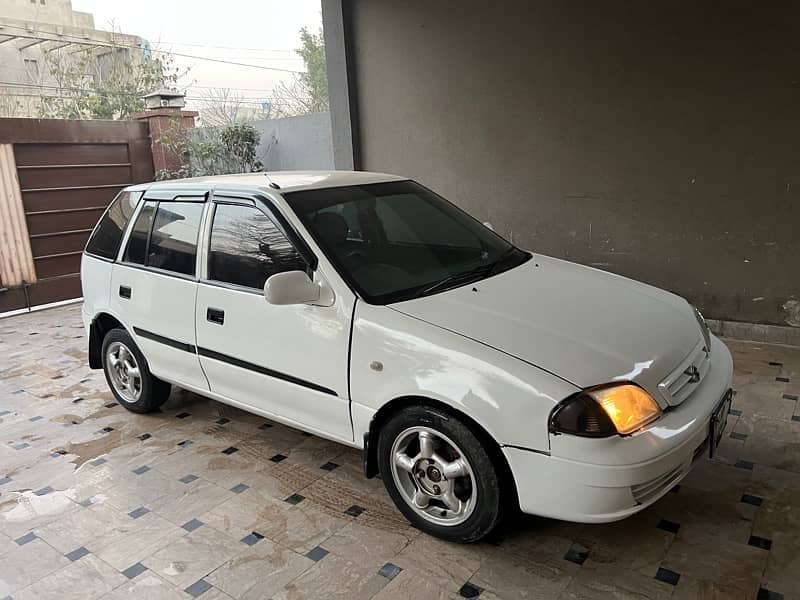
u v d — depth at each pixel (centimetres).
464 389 240
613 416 223
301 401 305
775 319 480
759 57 446
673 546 257
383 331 266
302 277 283
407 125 636
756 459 318
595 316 271
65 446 390
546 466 227
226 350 333
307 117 841
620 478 219
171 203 377
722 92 465
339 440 298
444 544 268
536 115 553
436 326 259
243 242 328
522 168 573
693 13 464
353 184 353
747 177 469
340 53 648
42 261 767
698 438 240
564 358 237
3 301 739
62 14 1822
